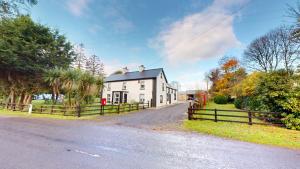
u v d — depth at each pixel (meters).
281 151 4.70
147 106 23.61
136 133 6.73
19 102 18.12
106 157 3.92
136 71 31.22
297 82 9.16
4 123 8.23
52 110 12.86
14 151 4.12
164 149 4.68
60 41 20.77
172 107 23.83
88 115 12.52
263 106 10.13
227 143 5.44
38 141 5.09
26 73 17.92
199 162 3.77
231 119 11.41
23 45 16.78
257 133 6.89
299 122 7.50
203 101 22.97
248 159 4.02
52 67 19.59
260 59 28.23
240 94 18.17
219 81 32.72
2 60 15.58
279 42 24.03
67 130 6.90
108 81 30.28
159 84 27.03
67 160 3.64
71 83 14.00
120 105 16.17
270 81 9.82
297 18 11.16
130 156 4.04
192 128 7.93
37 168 3.17
